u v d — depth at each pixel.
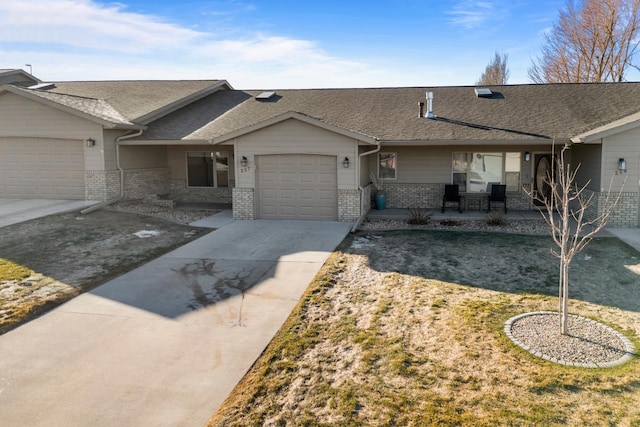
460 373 5.80
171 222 15.76
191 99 22.30
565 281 6.77
